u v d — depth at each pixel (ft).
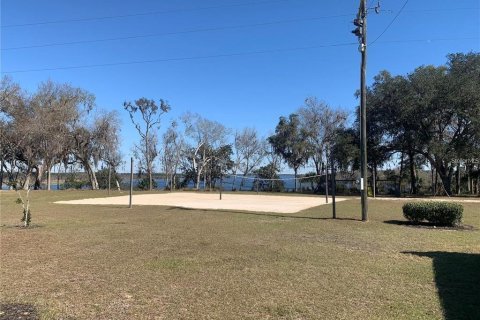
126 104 177.06
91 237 35.53
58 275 22.43
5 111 146.82
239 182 185.47
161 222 47.26
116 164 173.47
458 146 113.50
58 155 162.91
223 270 23.81
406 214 48.11
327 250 30.42
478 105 107.65
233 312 16.92
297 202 85.30
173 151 183.62
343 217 53.98
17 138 147.64
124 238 35.12
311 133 162.30
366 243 33.88
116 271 23.39
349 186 139.95
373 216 55.52
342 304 18.03
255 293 19.48
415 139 120.16
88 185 179.22
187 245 31.86
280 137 170.71
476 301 18.53
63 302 17.90
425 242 34.68
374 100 125.49
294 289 20.20
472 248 31.96
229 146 188.44
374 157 130.00
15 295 18.78
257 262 26.00
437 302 18.39
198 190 157.28
